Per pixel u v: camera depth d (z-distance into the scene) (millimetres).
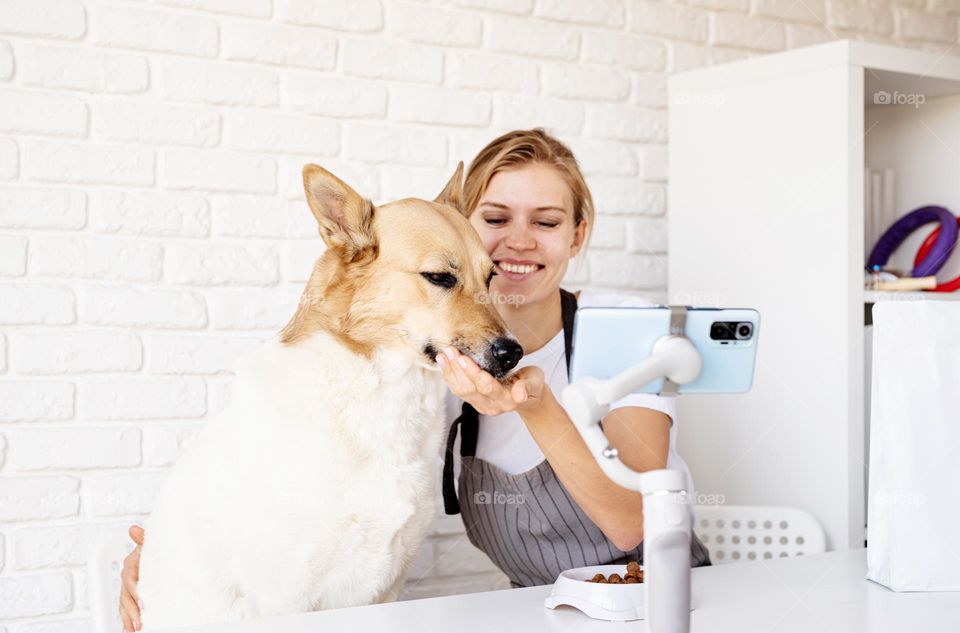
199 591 1462
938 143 2488
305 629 1112
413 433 1513
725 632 1089
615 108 2521
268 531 1423
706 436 2350
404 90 2271
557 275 1798
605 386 891
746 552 2090
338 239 1499
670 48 2590
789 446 2199
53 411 1932
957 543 1271
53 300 1934
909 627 1109
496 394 1284
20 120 1914
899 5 2906
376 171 2244
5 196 1901
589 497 1413
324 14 2186
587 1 2480
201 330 2068
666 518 886
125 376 1996
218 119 2086
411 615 1176
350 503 1443
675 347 922
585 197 1874
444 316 1504
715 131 2361
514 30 2395
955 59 2236
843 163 2098
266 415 1433
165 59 2037
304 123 2170
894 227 2465
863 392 2105
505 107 2387
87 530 1951
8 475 1893
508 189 1780
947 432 1278
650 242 2570
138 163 2014
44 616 1912
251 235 2119
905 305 1295
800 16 2764
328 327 1476
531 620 1152
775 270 2238
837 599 1237
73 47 1958
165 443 2027
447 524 2260
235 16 2102
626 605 1149
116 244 1993
